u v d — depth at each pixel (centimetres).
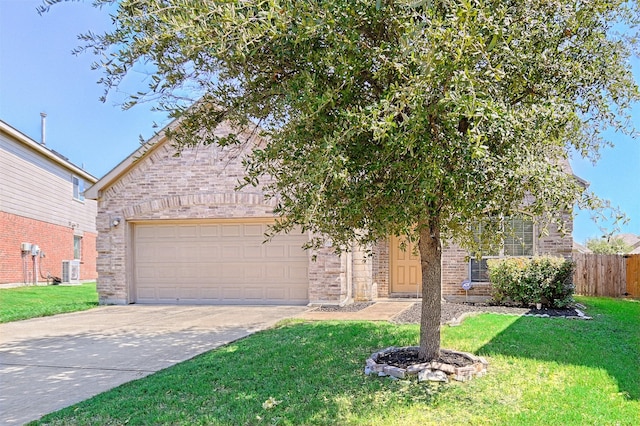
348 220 491
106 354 671
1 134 1762
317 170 371
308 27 378
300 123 425
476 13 347
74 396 486
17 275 1855
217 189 1249
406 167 397
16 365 614
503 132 367
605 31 494
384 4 402
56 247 2156
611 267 1540
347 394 468
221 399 461
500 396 457
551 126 418
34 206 1980
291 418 411
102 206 1304
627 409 423
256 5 367
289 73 459
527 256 1140
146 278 1300
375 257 1288
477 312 960
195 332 825
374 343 672
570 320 863
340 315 980
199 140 579
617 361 586
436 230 545
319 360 589
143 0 388
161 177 1279
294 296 1223
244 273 1252
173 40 411
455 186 388
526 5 436
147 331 848
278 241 1237
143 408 441
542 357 590
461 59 357
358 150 418
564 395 457
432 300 551
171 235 1294
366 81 463
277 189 521
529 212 471
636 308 1128
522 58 430
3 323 987
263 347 666
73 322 979
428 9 363
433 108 368
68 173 2291
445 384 491
